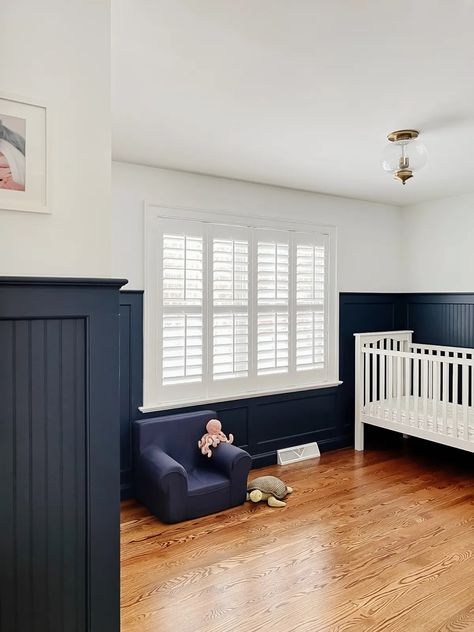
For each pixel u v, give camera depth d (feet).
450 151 10.00
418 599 7.02
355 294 15.02
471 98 7.39
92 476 4.75
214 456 10.90
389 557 8.22
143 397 11.10
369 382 14.28
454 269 14.65
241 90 7.13
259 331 12.96
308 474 12.46
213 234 12.12
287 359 13.56
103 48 4.88
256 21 5.26
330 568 7.88
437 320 15.20
